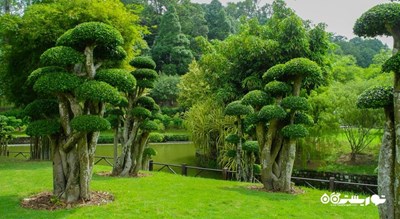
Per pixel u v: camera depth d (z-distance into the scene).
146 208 6.00
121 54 6.94
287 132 7.89
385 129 4.49
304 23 13.64
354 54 41.53
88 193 6.49
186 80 25.56
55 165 6.56
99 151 21.44
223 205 6.44
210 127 15.67
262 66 13.57
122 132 10.52
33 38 10.73
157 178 9.70
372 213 6.29
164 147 25.22
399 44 4.36
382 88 4.53
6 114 21.23
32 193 7.09
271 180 8.51
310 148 14.79
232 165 13.30
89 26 5.91
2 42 12.18
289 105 7.82
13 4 15.22
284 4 13.82
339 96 15.43
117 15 11.11
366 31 4.58
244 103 8.54
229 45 14.62
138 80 10.25
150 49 41.66
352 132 15.91
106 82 6.26
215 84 15.07
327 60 13.94
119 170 10.20
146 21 45.12
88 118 5.84
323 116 14.73
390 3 4.35
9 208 5.90
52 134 6.52
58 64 6.20
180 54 39.34
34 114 6.83
